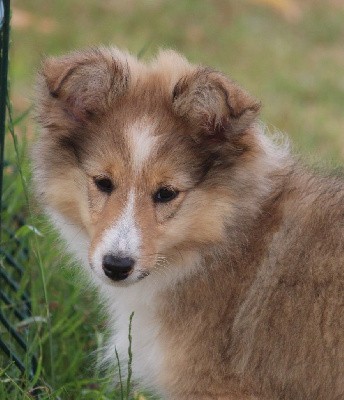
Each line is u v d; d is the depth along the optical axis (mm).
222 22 24203
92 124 8383
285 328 8500
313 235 8555
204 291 8594
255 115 7914
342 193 8820
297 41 23578
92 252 8117
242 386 8664
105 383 9508
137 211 8039
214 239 8430
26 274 10680
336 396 8352
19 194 11680
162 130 8156
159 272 8570
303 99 19688
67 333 10367
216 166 8273
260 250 8625
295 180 8969
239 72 20875
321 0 26641
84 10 23797
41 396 9312
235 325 8578
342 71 21625
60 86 8086
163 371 8734
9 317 10562
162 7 24484
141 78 8562
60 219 8930
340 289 8289
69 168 8531
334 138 17359
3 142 9648
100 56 8375
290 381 8562
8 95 10008
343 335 8234
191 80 8102
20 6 23453
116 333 9422
